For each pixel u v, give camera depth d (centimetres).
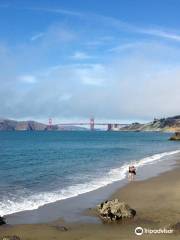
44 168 5094
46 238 1802
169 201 2659
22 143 13575
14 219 2186
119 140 17612
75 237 1820
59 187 3378
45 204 2603
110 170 4822
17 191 3155
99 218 2184
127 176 4159
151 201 2673
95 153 8406
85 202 2677
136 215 2233
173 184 3459
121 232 1900
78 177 4094
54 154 8006
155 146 12169
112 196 2906
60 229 1952
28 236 1833
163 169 4916
